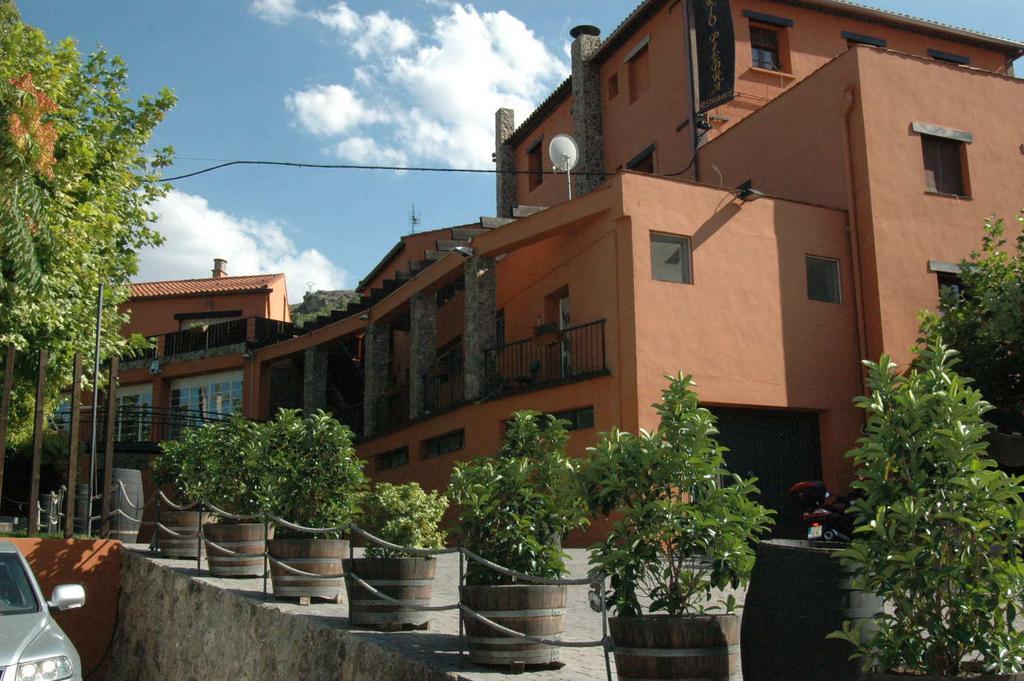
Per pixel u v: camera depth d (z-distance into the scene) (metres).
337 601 8.27
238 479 10.37
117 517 14.13
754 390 15.69
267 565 8.59
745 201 16.39
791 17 22.45
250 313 32.72
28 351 15.58
